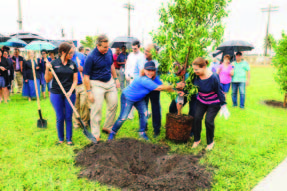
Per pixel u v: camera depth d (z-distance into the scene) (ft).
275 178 9.27
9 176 9.28
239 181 9.19
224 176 9.55
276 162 10.75
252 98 27.17
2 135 13.55
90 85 12.43
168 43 11.90
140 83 12.13
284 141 13.33
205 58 11.87
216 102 11.46
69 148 11.82
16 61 28.02
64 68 11.61
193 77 11.66
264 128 15.55
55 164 10.27
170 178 8.99
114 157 10.53
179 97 12.73
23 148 11.78
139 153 11.07
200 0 11.53
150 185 8.66
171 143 12.80
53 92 11.74
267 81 46.75
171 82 12.42
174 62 12.38
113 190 8.49
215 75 10.93
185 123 12.27
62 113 12.23
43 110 19.57
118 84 14.69
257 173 9.77
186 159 10.62
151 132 14.57
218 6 12.23
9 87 23.91
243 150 11.93
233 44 27.53
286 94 22.74
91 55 11.79
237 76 21.25
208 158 10.97
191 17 12.18
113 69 14.01
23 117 17.34
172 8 12.09
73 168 9.92
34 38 29.84
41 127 14.78
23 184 8.72
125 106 12.82
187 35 11.46
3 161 10.49
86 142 12.76
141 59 14.69
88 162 10.40
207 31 11.56
